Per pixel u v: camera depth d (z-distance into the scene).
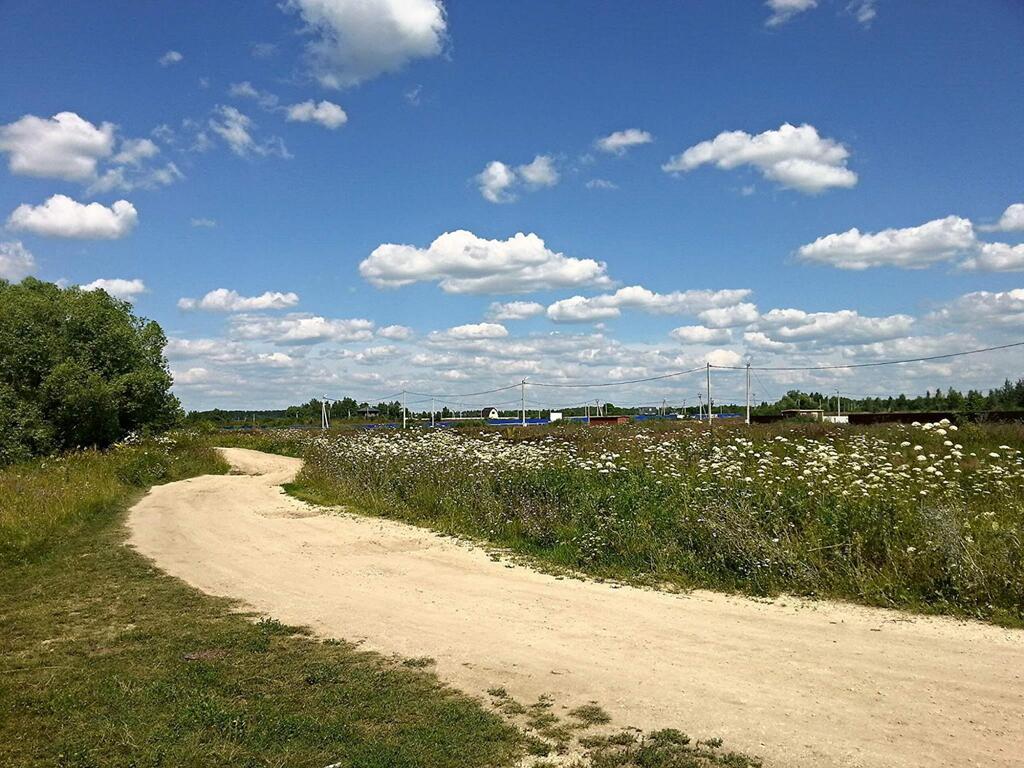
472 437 25.06
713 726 5.28
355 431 46.91
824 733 5.07
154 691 6.18
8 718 5.70
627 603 8.88
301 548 13.16
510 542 12.76
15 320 34.81
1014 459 14.51
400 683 6.36
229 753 5.03
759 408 72.75
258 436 52.12
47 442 33.31
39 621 8.66
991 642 7.00
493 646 7.32
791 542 9.78
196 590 10.12
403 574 10.85
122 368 37.72
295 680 6.48
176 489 23.52
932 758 4.65
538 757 4.94
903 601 8.36
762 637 7.38
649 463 16.31
